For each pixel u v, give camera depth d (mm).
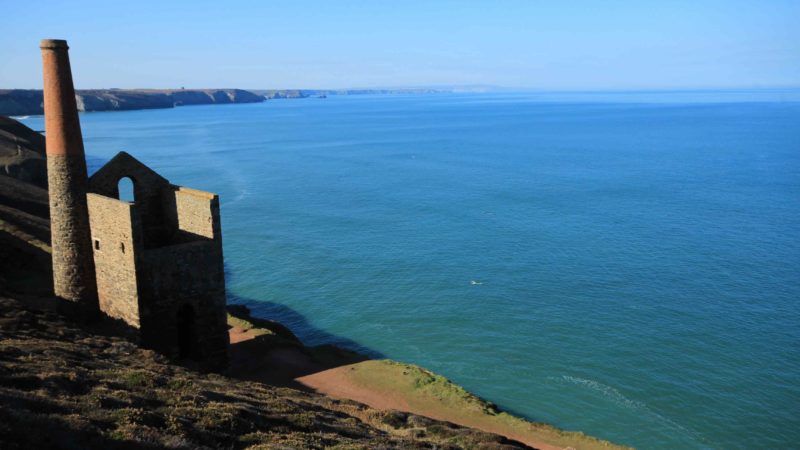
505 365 48375
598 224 91312
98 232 36906
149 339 35406
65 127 36344
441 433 31859
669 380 45531
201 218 37906
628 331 53781
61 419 16031
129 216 33625
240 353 45469
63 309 38219
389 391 41344
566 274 69000
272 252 79688
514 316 57688
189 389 24500
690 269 69812
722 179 129875
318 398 35250
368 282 67812
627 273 68938
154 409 20281
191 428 19125
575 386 45062
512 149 199500
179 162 168375
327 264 74375
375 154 189875
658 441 38562
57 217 37250
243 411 22781
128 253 34375
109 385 22219
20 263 50969
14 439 13844
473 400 40719
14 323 31531
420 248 80438
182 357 38062
